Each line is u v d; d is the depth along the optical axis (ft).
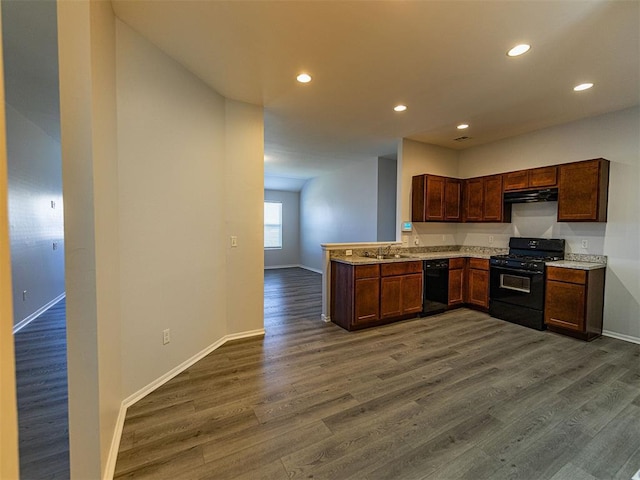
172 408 7.22
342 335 11.94
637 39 7.30
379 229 20.68
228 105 10.86
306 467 5.52
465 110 11.76
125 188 7.18
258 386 8.19
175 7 6.41
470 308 15.65
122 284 7.14
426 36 7.29
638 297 11.19
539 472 5.42
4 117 1.94
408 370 9.08
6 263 1.99
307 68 8.82
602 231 12.09
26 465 5.51
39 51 8.19
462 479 5.28
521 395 7.77
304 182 30.14
